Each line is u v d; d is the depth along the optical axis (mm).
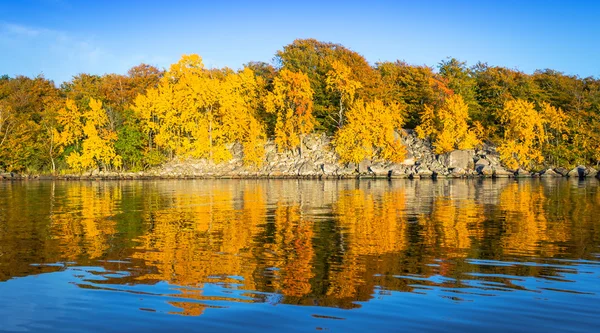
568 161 76312
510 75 87500
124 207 27875
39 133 84812
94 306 9328
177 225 20094
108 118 83500
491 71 89000
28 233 17891
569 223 20375
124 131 81375
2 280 11148
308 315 8844
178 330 8148
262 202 31047
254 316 8797
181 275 11578
